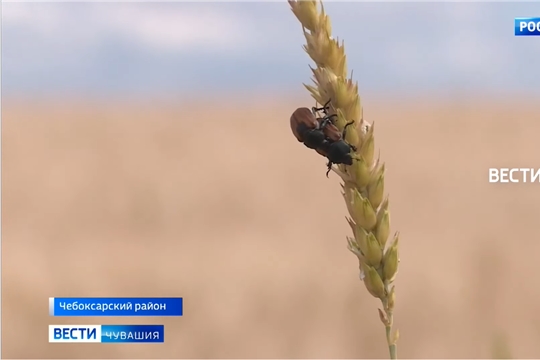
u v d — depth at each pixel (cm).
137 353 938
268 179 2478
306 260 1322
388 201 276
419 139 3425
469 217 1712
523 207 1727
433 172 2486
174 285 1187
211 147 3403
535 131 3262
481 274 1125
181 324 1015
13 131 3678
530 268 1141
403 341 948
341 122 283
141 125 3994
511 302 1012
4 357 904
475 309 1012
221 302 1086
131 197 2147
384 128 3794
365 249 264
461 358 876
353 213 270
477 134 3347
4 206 2069
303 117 354
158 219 1914
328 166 328
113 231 1734
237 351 946
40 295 1102
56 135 3750
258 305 1077
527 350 848
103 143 3650
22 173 2717
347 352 938
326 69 286
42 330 966
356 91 287
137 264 1335
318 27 287
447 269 1181
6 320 984
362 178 276
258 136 3594
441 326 976
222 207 2077
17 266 1220
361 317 1013
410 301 1055
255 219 1900
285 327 1002
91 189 2452
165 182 2498
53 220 1914
